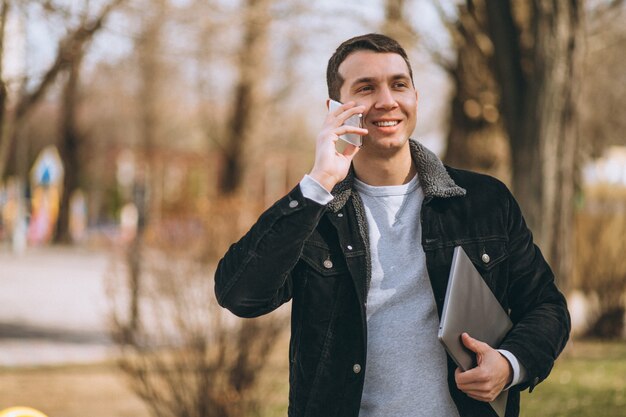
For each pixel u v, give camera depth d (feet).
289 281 8.48
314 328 8.30
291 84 82.23
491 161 39.83
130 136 151.53
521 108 32.35
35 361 35.17
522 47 32.48
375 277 8.37
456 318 7.98
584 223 45.65
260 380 22.43
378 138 8.48
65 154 124.57
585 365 32.50
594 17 41.34
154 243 22.45
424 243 8.38
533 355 8.11
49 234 130.31
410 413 8.16
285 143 108.17
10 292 60.18
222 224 22.35
